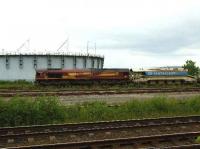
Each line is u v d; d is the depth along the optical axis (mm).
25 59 83438
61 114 20906
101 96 33625
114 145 13812
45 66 83562
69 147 13219
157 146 14086
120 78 57688
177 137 14898
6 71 83375
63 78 55969
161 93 37688
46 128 17000
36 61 83312
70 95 34344
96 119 20984
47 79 55562
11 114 19469
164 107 24266
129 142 14109
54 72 56000
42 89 44969
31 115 19891
